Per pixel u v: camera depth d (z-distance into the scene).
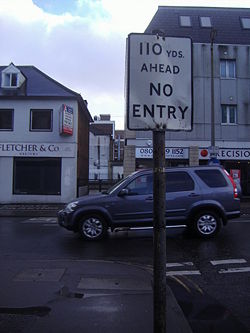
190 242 9.34
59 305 4.72
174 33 23.77
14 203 22.78
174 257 7.76
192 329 4.11
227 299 5.14
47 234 10.84
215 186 10.01
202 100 22.84
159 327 2.91
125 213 9.70
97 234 9.69
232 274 6.48
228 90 23.14
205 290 5.57
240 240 9.59
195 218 9.83
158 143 2.96
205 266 7.04
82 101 24.73
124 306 4.68
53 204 22.34
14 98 22.98
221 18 24.83
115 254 8.10
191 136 22.69
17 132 22.95
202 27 24.09
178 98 3.00
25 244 9.26
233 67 23.50
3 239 10.00
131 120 2.92
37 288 5.42
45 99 23.00
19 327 4.09
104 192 10.22
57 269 6.53
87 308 4.61
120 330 3.97
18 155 22.88
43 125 23.12
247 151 22.91
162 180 2.95
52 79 24.11
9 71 23.22
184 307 4.81
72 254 8.09
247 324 4.26
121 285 5.58
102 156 51.25
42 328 4.05
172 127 2.97
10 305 4.73
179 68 3.01
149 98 2.94
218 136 22.83
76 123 23.09
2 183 22.89
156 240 2.93
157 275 2.92
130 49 2.95
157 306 2.92
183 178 9.98
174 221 9.77
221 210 9.85
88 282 5.72
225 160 23.03
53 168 23.02
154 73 2.96
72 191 22.86
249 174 23.22
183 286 5.77
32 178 23.02
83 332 3.94
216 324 4.25
